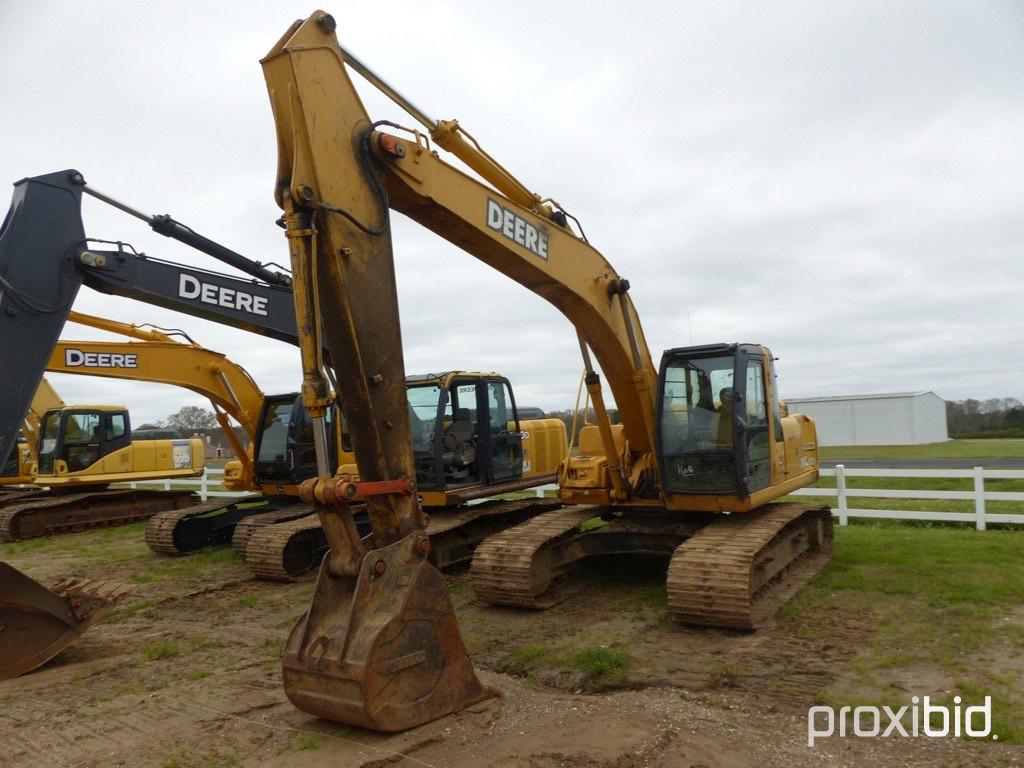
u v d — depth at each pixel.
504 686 5.56
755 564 7.37
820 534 9.80
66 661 6.79
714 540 7.25
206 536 13.16
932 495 11.70
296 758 4.45
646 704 5.14
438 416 9.73
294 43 4.84
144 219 8.20
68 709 5.54
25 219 7.04
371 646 4.47
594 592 8.59
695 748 4.41
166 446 18.14
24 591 6.45
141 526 16.84
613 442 8.49
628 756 4.29
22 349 6.90
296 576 10.55
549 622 7.45
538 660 6.27
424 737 4.61
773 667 5.80
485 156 6.53
